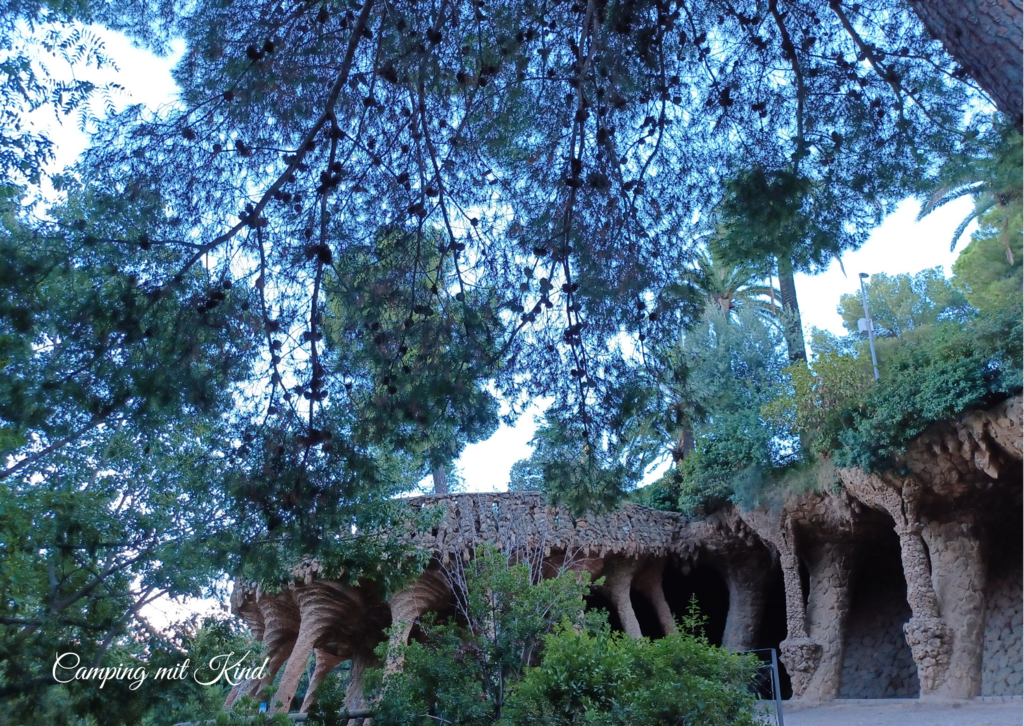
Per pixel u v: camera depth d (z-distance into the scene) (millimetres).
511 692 9578
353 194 6688
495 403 7094
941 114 6379
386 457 8234
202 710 8344
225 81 6328
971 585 16078
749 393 19750
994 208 17047
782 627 21984
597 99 6582
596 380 7215
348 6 6512
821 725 14422
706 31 7000
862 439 16312
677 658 8711
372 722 9820
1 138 6438
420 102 6395
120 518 8898
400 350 6543
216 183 6336
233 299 6250
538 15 6789
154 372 6070
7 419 5988
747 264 7238
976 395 14578
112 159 6121
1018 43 3232
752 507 18875
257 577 7977
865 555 19750
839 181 6727
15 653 7180
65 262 5637
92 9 6480
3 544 7227
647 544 19875
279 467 6668
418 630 17312
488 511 17922
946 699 15305
